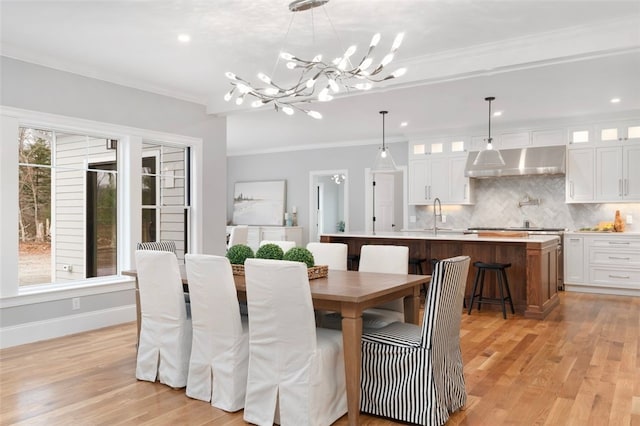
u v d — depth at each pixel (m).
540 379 3.37
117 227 5.23
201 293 3.00
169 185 5.83
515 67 4.11
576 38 3.77
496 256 5.80
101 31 3.84
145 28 3.78
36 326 4.43
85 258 4.94
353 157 9.43
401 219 9.68
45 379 3.41
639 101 5.94
